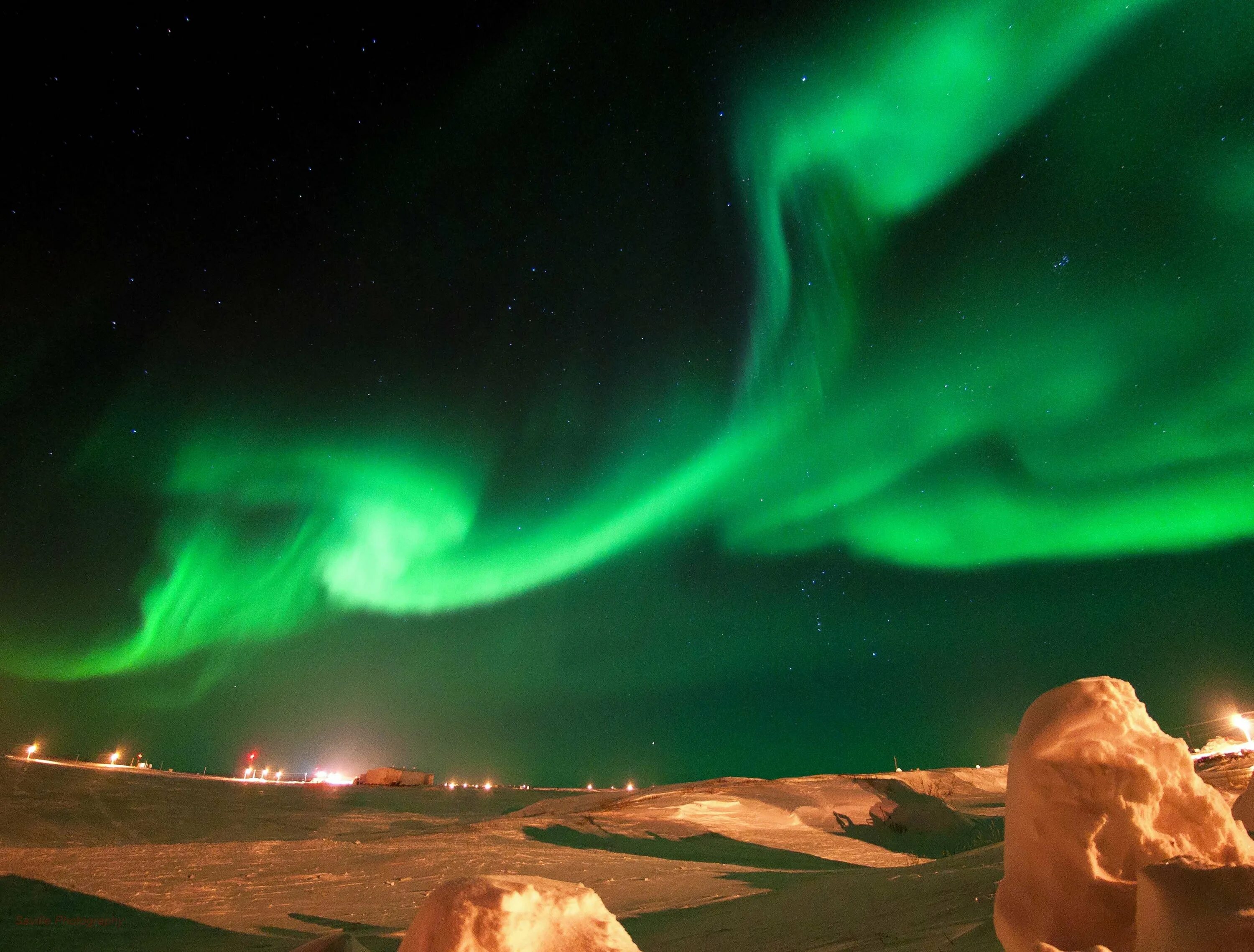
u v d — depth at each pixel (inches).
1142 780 78.0
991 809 751.7
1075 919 74.8
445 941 69.7
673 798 762.2
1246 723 547.8
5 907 337.1
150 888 389.4
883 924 197.9
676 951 238.7
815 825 686.5
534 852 531.8
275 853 493.0
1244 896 55.6
